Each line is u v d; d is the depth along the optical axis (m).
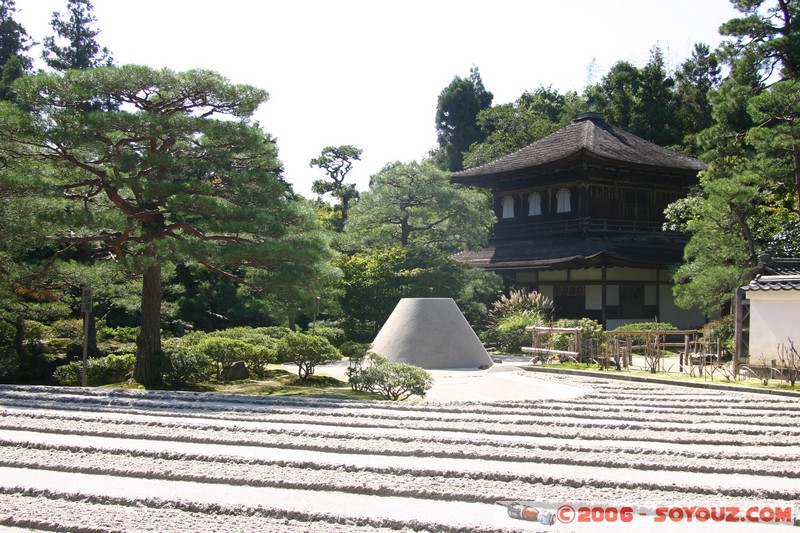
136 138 16.56
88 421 10.38
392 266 29.59
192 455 7.97
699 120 51.09
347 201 47.78
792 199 30.05
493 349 27.64
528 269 32.28
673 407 12.08
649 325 26.19
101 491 6.69
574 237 33.69
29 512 6.09
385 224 33.59
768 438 9.12
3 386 14.86
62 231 16.17
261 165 18.05
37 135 15.43
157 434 9.25
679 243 34.69
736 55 29.64
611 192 34.09
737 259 23.83
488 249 36.59
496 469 7.43
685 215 30.11
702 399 13.16
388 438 8.95
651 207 35.25
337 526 5.80
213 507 6.19
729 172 26.75
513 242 36.41
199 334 21.95
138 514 6.07
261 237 16.75
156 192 15.70
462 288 30.64
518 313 28.89
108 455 8.16
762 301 16.64
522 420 10.42
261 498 6.55
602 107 53.50
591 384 16.03
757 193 23.45
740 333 16.88
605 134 36.28
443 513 6.12
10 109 15.22
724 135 28.22
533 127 52.06
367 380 15.09
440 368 20.31
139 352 16.95
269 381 17.97
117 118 15.41
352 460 7.84
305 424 10.27
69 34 45.88
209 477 7.14
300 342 18.11
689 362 18.88
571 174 33.75
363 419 10.66
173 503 6.32
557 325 25.53
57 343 21.83
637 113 50.53
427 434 9.20
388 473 7.34
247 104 16.75
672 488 6.79
